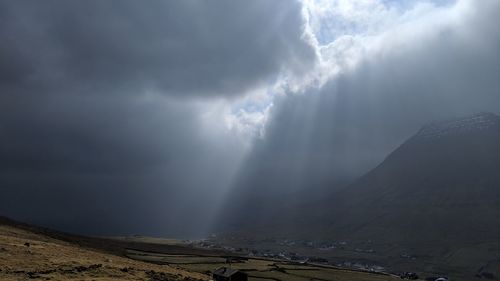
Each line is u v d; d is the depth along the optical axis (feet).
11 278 192.34
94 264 259.19
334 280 622.13
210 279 377.71
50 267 227.81
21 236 411.13
